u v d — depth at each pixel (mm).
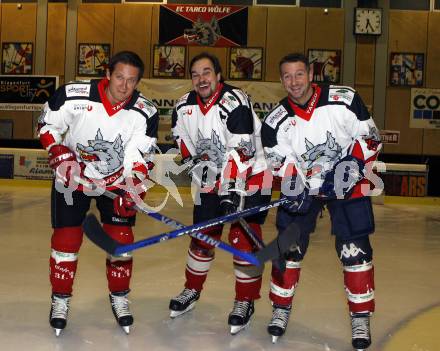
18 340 2344
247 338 2492
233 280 3514
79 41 12484
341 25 12141
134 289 3242
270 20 12188
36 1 12539
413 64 12109
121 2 12453
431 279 3771
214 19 12203
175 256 4211
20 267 3689
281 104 2531
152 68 12344
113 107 2457
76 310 2799
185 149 2871
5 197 8469
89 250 4258
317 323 2725
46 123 2482
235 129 2633
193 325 2643
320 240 5223
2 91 12461
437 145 12102
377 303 3113
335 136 2457
